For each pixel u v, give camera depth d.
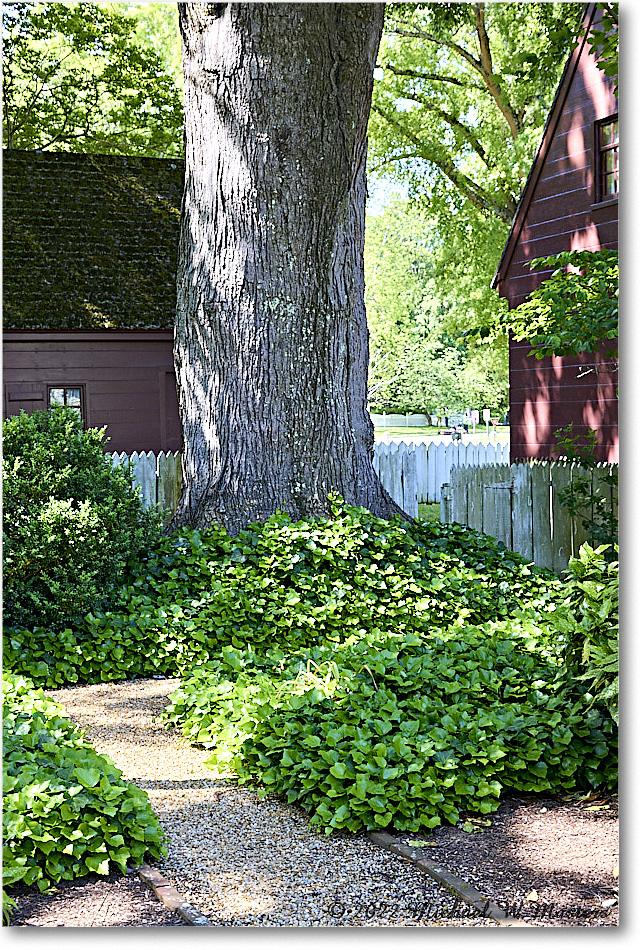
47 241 17.23
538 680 5.98
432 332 41.94
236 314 9.26
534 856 4.30
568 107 15.13
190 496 9.54
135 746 5.84
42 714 5.29
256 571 8.49
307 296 9.34
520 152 22.94
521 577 9.64
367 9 8.99
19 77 23.80
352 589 8.40
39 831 3.94
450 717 5.37
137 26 25.02
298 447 9.34
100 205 18.14
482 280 26.34
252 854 4.31
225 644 7.75
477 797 4.85
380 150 26.12
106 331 16.56
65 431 8.14
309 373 9.38
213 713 5.99
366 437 9.85
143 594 8.27
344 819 4.56
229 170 9.19
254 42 8.88
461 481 13.05
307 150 9.12
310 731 5.23
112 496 8.05
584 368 14.98
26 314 16.09
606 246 14.47
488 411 54.84
